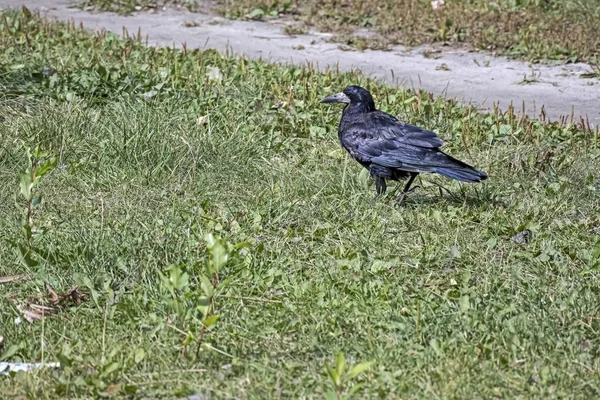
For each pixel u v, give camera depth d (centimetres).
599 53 2184
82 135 1444
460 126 1603
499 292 989
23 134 1417
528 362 832
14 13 2300
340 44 2303
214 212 1224
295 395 780
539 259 1078
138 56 1934
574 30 2284
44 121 1432
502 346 863
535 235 1160
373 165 1291
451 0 2517
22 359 851
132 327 893
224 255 834
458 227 1176
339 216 1220
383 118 1313
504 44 2241
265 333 894
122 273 1025
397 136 1280
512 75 2077
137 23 2452
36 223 1151
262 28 2438
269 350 866
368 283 991
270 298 973
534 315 924
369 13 2470
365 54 2228
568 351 858
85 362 830
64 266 1034
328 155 1462
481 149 1524
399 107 1698
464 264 1073
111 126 1452
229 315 928
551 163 1438
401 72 2089
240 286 995
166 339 873
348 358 850
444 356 835
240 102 1642
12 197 1233
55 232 1105
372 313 932
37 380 798
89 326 907
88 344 866
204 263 1026
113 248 1054
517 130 1587
